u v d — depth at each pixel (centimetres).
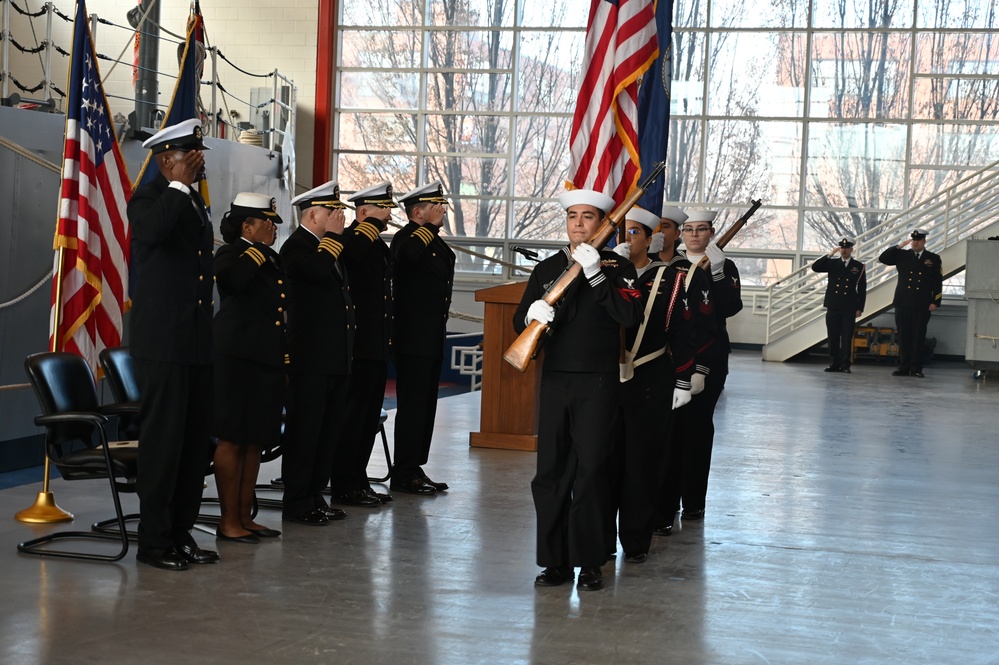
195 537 521
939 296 1598
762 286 1953
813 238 1928
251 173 1259
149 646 367
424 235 621
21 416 818
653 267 498
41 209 840
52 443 484
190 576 452
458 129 1975
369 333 592
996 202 1736
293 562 479
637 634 396
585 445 443
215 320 506
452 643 379
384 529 549
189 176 464
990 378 1566
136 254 467
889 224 1802
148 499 462
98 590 429
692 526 582
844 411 1129
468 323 1958
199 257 466
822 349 2022
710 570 491
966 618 430
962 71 1867
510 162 1962
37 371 484
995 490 711
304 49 1948
